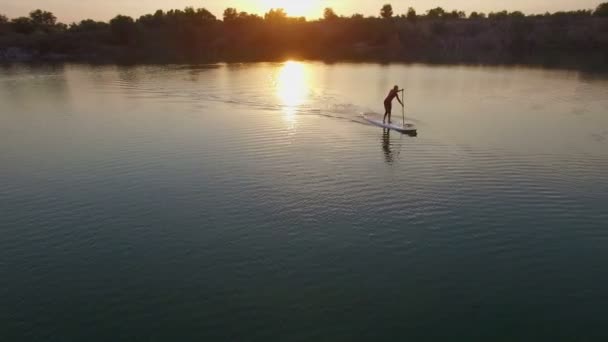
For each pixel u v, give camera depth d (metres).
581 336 8.72
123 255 11.61
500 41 93.56
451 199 14.56
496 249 11.67
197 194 15.15
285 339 8.67
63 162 18.70
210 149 20.14
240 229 12.80
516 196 14.75
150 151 19.97
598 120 25.73
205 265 11.11
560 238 12.16
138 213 13.85
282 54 93.50
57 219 13.56
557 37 90.69
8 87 42.94
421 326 9.01
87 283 10.49
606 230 12.55
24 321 9.27
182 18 111.25
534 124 24.81
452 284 10.30
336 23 109.25
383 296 9.91
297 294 9.98
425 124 25.00
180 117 27.36
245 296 9.93
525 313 9.36
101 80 47.97
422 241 12.07
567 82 42.81
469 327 8.98
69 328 9.06
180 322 9.19
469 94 35.84
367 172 17.03
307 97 35.03
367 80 46.53
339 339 8.67
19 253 11.77
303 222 13.16
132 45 97.56
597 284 10.24
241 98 34.66
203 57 86.44
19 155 19.78
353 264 11.06
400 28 102.19
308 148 20.17
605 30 88.12
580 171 16.94
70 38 94.56
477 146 20.34
